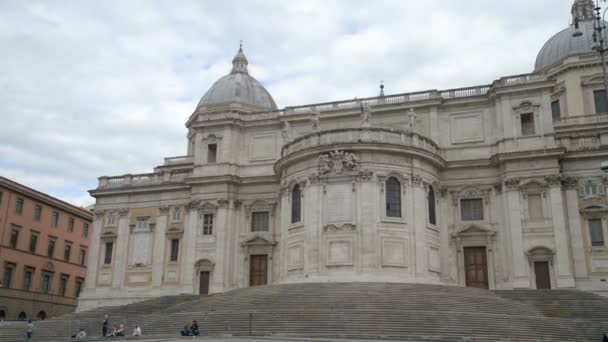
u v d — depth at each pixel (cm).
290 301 3619
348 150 4506
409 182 4562
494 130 5012
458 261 4838
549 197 4653
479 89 5175
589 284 4472
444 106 5194
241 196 5584
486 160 4916
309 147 4594
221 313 3550
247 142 5728
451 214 4947
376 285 3834
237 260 5425
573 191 4691
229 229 5456
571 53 5853
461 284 4769
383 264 4269
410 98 5306
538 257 4566
